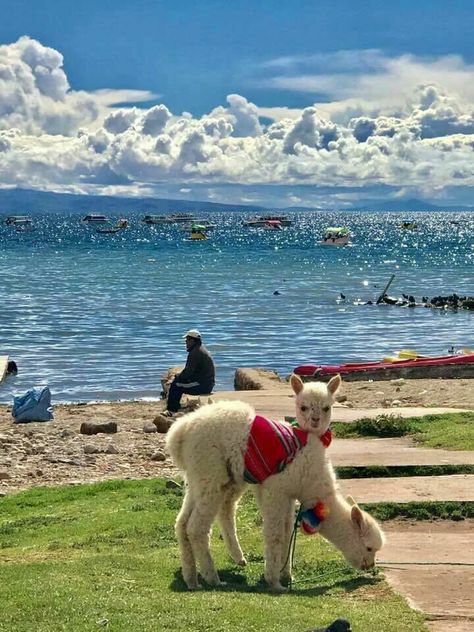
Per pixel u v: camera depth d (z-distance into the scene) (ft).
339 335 127.13
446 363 80.89
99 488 44.86
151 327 133.59
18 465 51.60
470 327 137.08
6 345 115.75
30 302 167.32
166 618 23.30
